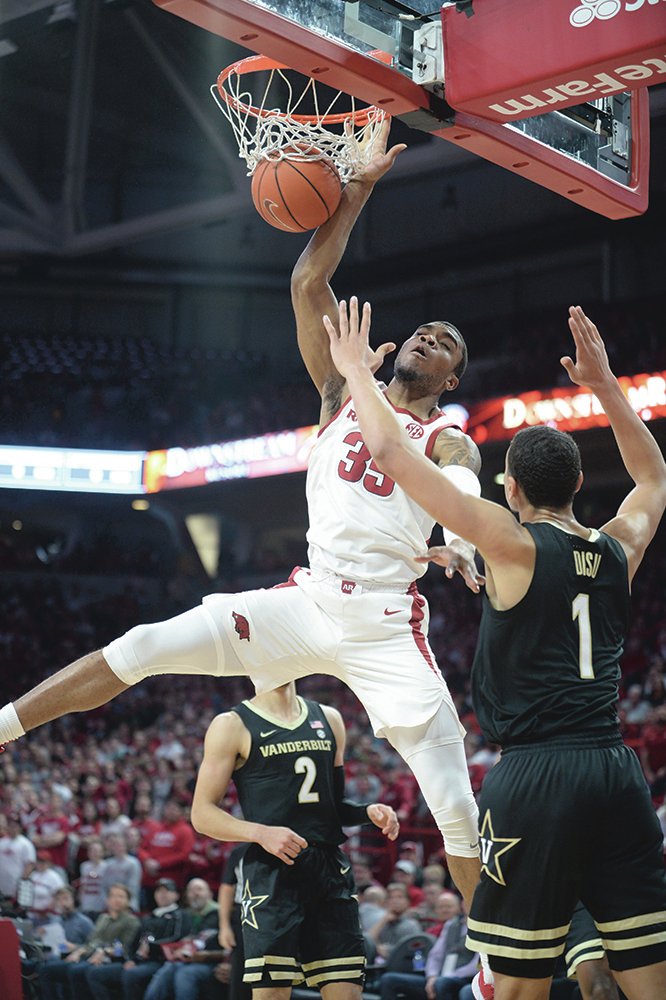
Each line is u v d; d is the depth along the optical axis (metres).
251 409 25.19
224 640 3.41
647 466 3.14
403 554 3.46
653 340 20.36
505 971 2.57
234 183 21.02
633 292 23.28
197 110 19.66
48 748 16.83
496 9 3.12
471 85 3.16
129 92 21.56
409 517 3.45
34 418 25.78
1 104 21.77
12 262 25.88
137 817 12.11
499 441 20.09
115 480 25.27
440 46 3.29
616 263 23.52
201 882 8.02
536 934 2.55
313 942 4.38
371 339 26.72
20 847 10.59
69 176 21.50
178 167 24.73
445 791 3.37
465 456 3.36
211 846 10.86
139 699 20.95
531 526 2.72
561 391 19.42
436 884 8.08
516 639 2.63
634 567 2.90
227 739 4.52
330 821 4.50
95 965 8.17
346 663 3.46
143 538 28.67
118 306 27.72
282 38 3.00
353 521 3.43
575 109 3.65
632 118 3.87
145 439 25.83
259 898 4.28
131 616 25.75
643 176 3.88
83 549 27.12
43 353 26.67
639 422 3.17
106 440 25.75
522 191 23.14
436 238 24.25
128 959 8.15
